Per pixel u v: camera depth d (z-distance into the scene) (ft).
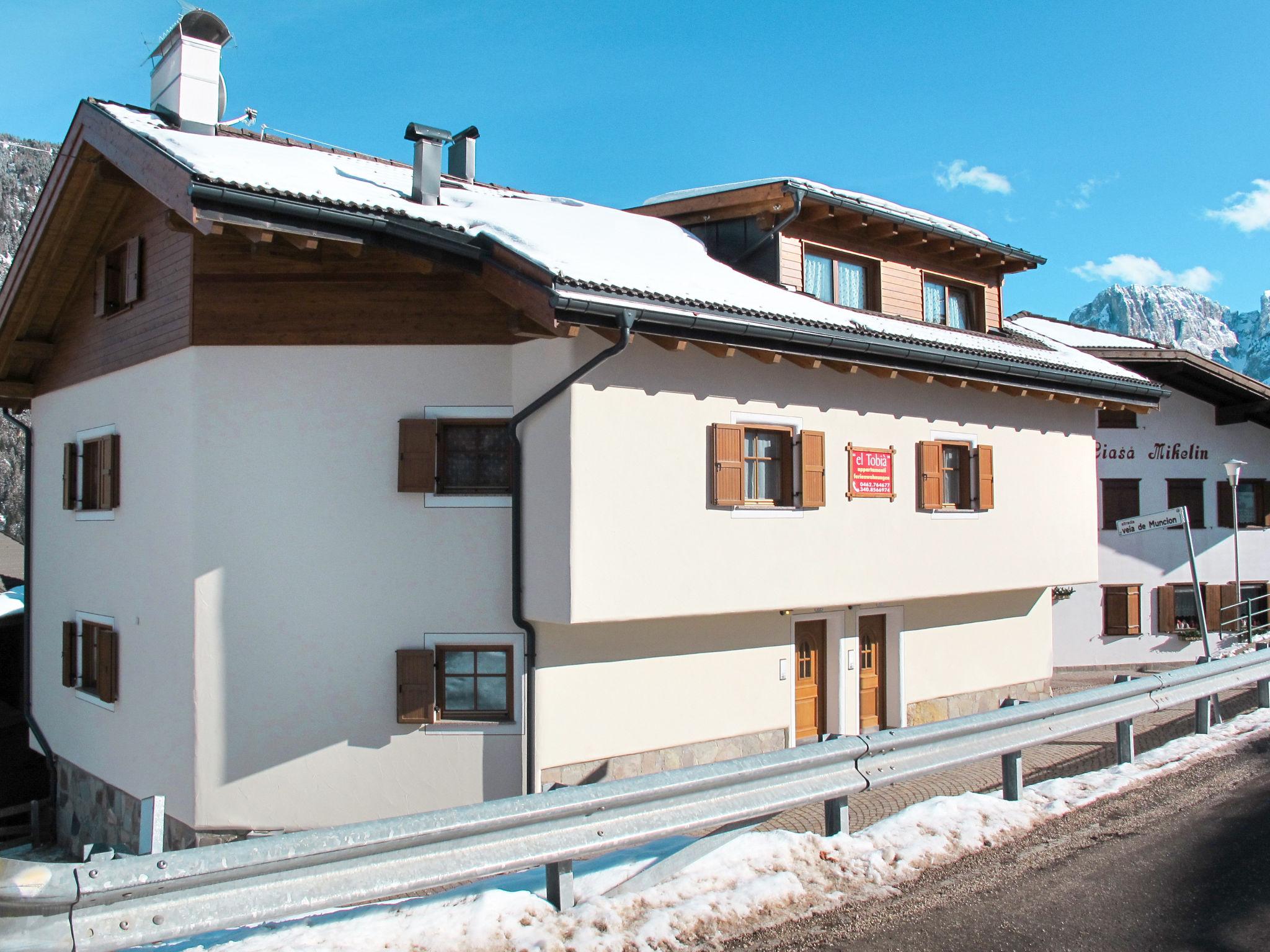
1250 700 39.65
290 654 30.22
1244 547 66.90
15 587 65.05
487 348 30.71
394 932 14.93
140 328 34.06
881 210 42.83
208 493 30.37
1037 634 48.57
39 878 11.96
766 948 15.60
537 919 15.69
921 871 19.25
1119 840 21.38
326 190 27.48
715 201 42.86
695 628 34.22
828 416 35.53
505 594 30.48
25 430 45.70
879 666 41.75
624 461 29.48
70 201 34.86
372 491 30.60
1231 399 65.26
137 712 33.45
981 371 39.34
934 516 39.50
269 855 13.64
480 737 30.22
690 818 17.61
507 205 37.52
